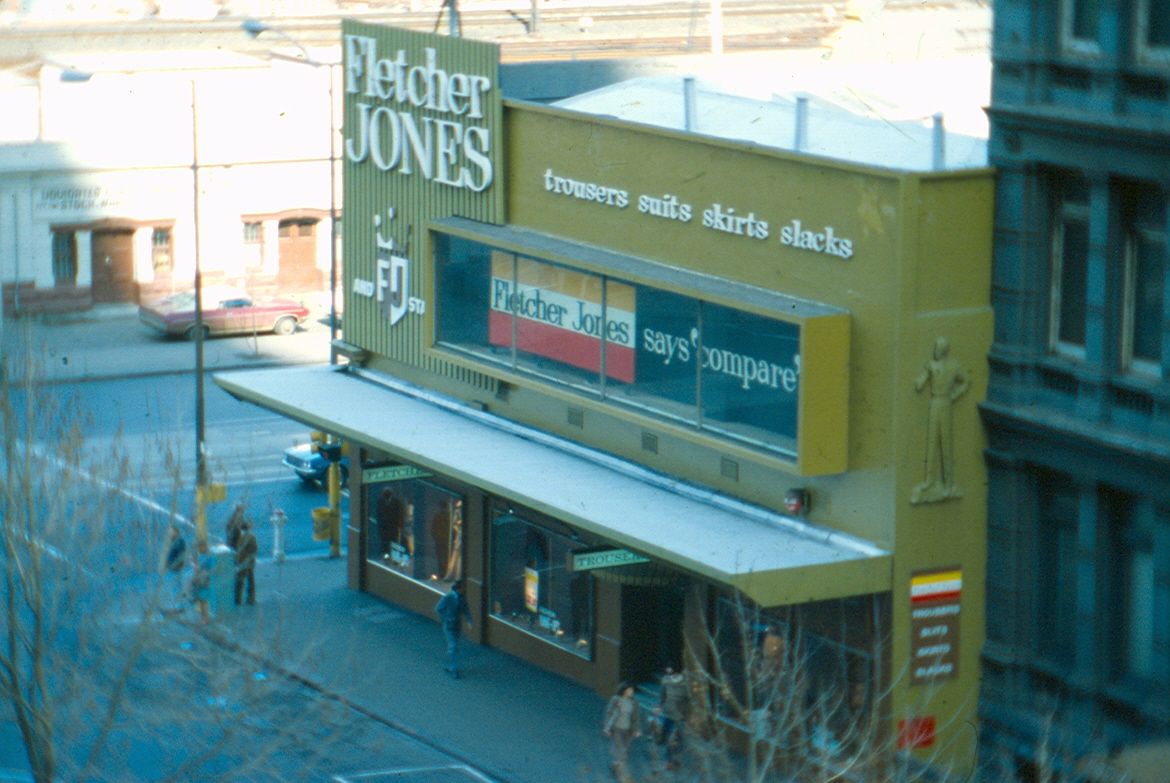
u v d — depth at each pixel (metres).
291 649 45.00
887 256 34.81
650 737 38.72
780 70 47.22
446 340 46.59
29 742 31.30
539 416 44.94
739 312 37.28
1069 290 34.19
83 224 83.62
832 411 35.75
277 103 87.62
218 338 82.69
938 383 34.91
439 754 40.47
